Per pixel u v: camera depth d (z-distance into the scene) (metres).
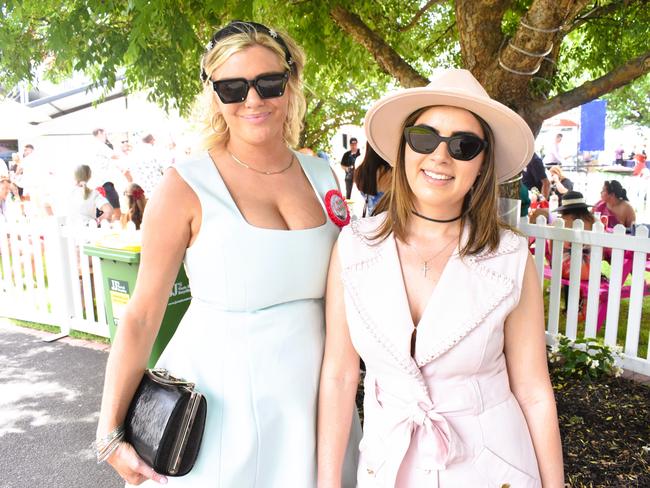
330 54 5.47
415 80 4.29
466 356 1.35
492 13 3.55
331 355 1.53
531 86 4.04
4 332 5.46
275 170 1.65
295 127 1.75
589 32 5.18
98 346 5.04
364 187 3.84
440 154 1.34
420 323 1.37
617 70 3.68
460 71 1.42
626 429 3.24
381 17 5.48
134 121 11.63
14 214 10.50
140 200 6.52
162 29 3.75
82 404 3.88
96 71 5.16
